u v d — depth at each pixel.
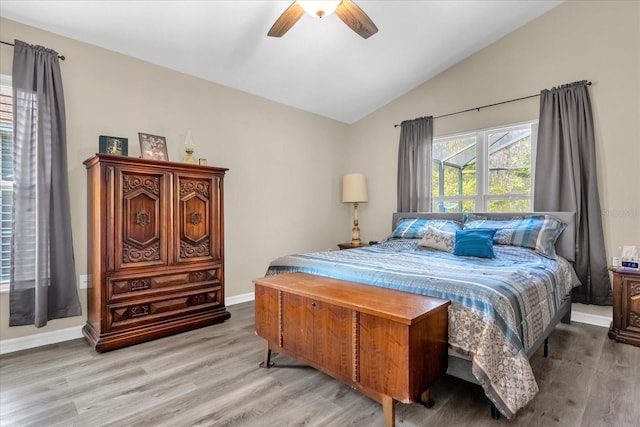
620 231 2.94
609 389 1.91
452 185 4.09
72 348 2.51
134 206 2.61
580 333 2.82
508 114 3.60
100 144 2.73
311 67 3.62
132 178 2.60
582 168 3.06
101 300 2.45
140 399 1.82
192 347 2.54
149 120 3.16
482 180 3.81
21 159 2.43
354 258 2.75
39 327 2.46
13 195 2.41
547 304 2.11
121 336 2.51
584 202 3.05
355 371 1.68
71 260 2.65
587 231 3.03
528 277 2.05
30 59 2.47
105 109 2.90
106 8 2.47
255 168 4.00
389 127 4.64
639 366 2.21
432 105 4.20
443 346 1.69
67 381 2.02
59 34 2.67
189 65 3.30
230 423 1.61
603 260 2.96
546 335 2.05
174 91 3.33
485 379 1.52
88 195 2.73
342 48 3.38
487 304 1.62
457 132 3.99
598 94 3.04
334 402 1.80
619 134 2.94
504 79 3.62
